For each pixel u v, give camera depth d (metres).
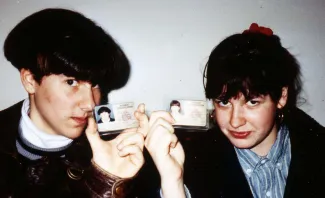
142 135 0.99
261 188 1.23
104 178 0.95
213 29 1.42
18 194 1.02
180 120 1.04
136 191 1.14
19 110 1.18
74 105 1.02
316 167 1.21
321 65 1.46
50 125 1.06
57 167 1.07
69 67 0.99
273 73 1.06
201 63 1.43
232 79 1.03
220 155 1.25
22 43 1.06
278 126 1.23
